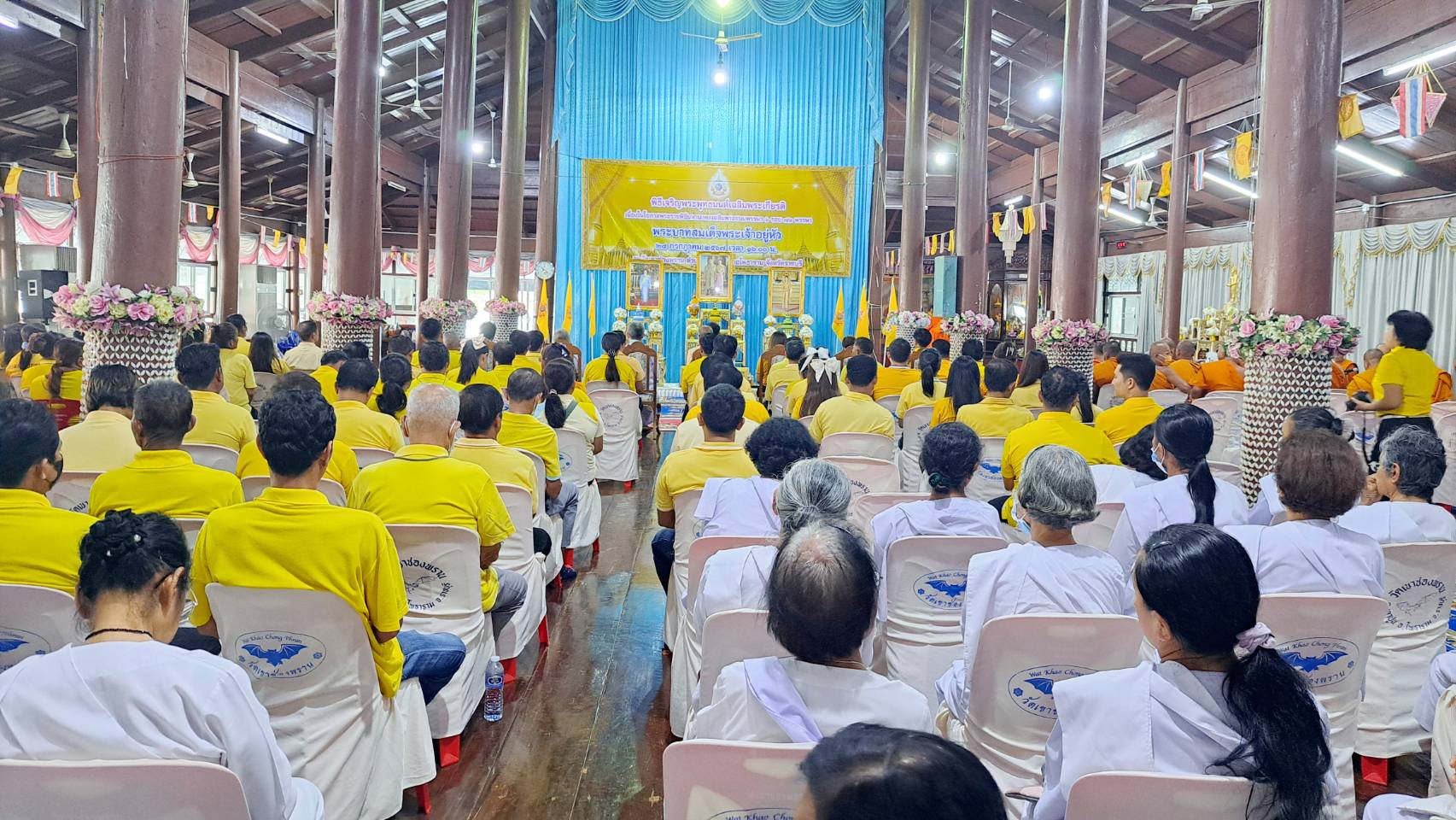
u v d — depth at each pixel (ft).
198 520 9.59
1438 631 10.23
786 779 5.13
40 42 40.04
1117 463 13.60
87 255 34.42
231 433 14.64
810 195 55.62
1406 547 9.78
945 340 48.19
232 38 46.16
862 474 15.07
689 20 55.42
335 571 7.87
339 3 30.83
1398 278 46.32
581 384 21.70
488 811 9.46
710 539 10.27
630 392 26.18
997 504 15.57
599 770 10.34
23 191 51.90
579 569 18.30
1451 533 10.15
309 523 7.85
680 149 55.83
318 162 56.80
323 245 57.31
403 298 88.33
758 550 8.48
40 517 7.93
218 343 22.99
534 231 87.45
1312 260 19.35
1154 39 48.60
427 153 77.61
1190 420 10.73
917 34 49.55
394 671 8.65
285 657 7.98
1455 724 6.62
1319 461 8.55
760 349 56.54
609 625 15.03
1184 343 31.40
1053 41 55.31
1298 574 8.45
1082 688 5.34
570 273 55.57
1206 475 9.85
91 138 34.27
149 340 17.99
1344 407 26.25
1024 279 85.97
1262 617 7.88
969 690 7.82
